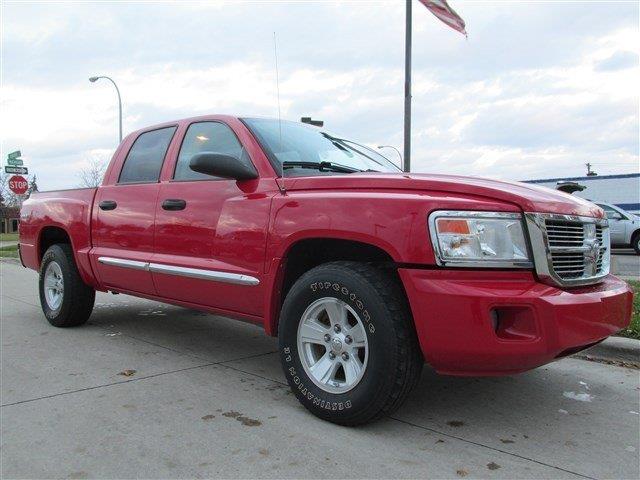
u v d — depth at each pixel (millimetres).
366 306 3080
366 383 3092
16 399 3736
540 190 3332
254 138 4094
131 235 4875
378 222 3100
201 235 4180
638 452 3000
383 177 3307
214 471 2744
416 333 3062
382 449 2984
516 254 2943
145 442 3068
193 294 4336
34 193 6648
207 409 3555
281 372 4383
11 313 6883
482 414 3512
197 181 4359
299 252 3646
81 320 5914
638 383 4148
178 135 4770
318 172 3982
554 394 3896
